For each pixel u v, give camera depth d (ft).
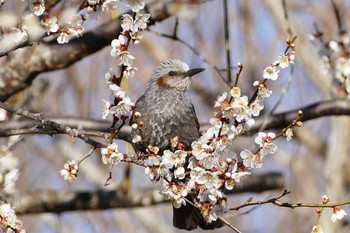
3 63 42.19
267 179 46.88
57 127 28.86
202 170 27.76
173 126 36.88
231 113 27.32
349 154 58.85
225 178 28.02
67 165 27.76
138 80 55.36
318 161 60.39
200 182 27.84
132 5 27.02
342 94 42.65
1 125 39.73
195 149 27.66
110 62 52.42
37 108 46.73
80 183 53.67
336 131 56.85
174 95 37.47
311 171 59.31
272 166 60.85
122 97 27.40
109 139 27.91
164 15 41.19
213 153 27.58
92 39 41.27
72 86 53.06
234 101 27.20
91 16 28.63
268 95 27.43
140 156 28.12
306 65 56.08
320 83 55.47
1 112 38.24
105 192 45.47
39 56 41.16
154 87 37.96
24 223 51.34
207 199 28.71
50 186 52.75
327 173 55.88
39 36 28.96
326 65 42.57
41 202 44.55
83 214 52.01
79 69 53.42
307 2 58.23
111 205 45.39
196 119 37.63
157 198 45.42
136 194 45.62
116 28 41.11
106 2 27.86
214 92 57.06
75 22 28.55
